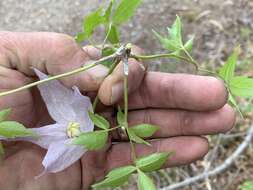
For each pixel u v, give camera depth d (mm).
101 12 114
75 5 427
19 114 148
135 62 128
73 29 411
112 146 152
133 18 393
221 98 138
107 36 117
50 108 118
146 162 105
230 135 301
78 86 133
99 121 106
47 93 119
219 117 143
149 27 389
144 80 143
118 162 153
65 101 118
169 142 148
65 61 139
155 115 148
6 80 144
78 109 116
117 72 125
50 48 141
